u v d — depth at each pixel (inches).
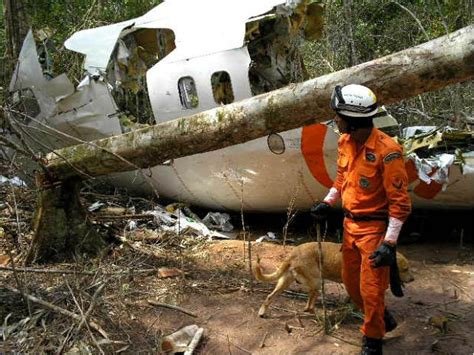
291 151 198.8
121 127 231.0
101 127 230.7
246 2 225.6
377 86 134.6
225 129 160.1
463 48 122.1
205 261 196.2
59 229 193.9
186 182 231.9
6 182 245.9
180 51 216.8
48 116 234.4
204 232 224.8
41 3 398.3
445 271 184.1
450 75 126.4
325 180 201.9
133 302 163.6
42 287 169.2
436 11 369.1
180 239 215.9
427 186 196.2
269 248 209.6
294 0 263.3
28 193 240.1
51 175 190.5
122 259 194.1
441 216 223.6
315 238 222.5
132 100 276.1
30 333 140.1
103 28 248.8
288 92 148.9
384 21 400.8
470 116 275.9
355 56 349.7
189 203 249.1
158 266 190.7
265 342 142.1
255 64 275.1
